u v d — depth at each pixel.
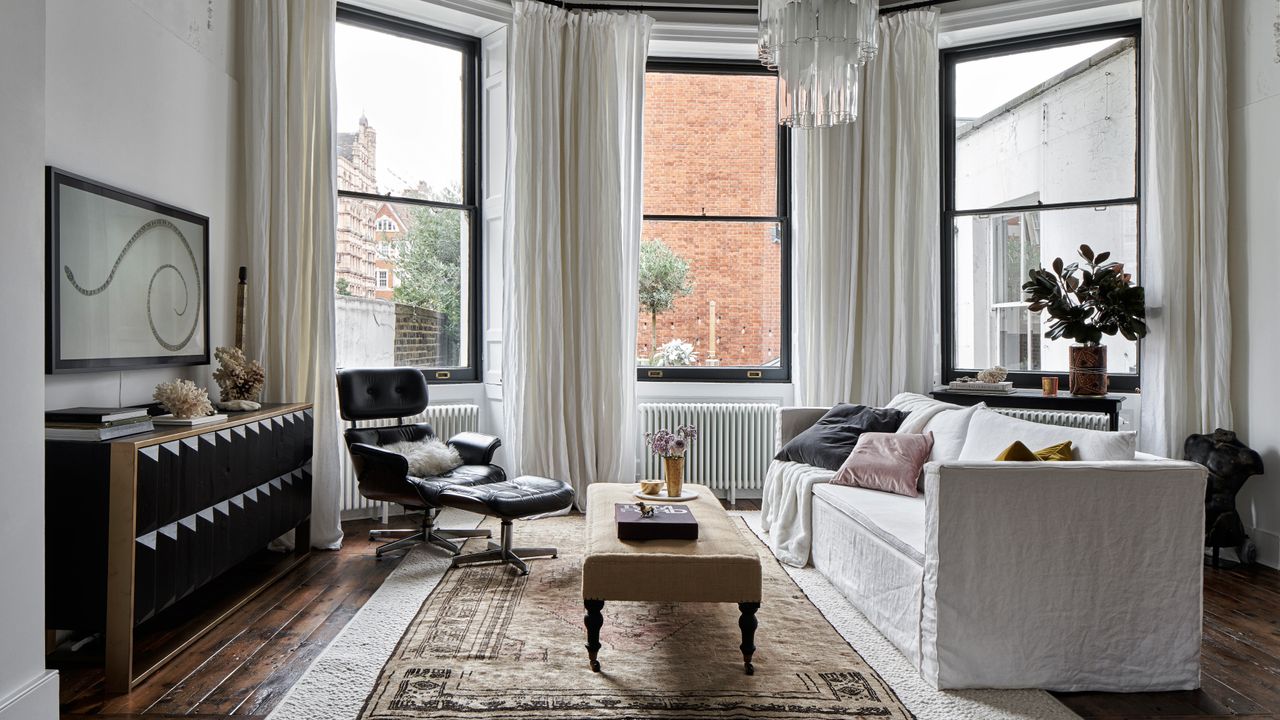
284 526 3.64
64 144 2.75
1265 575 3.88
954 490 2.47
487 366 5.48
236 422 3.13
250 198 4.00
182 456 2.72
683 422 5.45
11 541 1.93
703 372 5.73
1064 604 2.51
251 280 3.99
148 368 3.32
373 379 4.23
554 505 3.72
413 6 4.93
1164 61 4.46
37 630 2.03
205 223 3.68
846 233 5.26
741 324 5.78
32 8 2.01
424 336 5.30
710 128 5.76
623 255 5.32
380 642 2.80
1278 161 4.02
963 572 2.48
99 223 2.89
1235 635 3.05
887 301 5.19
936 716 2.29
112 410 2.57
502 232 5.34
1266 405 4.12
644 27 5.25
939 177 5.43
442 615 3.09
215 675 2.55
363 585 3.54
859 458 3.77
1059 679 2.51
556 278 5.14
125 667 2.41
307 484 3.95
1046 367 5.25
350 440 3.98
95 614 2.42
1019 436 3.25
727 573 2.54
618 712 2.27
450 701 2.33
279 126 4.07
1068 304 4.62
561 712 2.26
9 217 1.93
